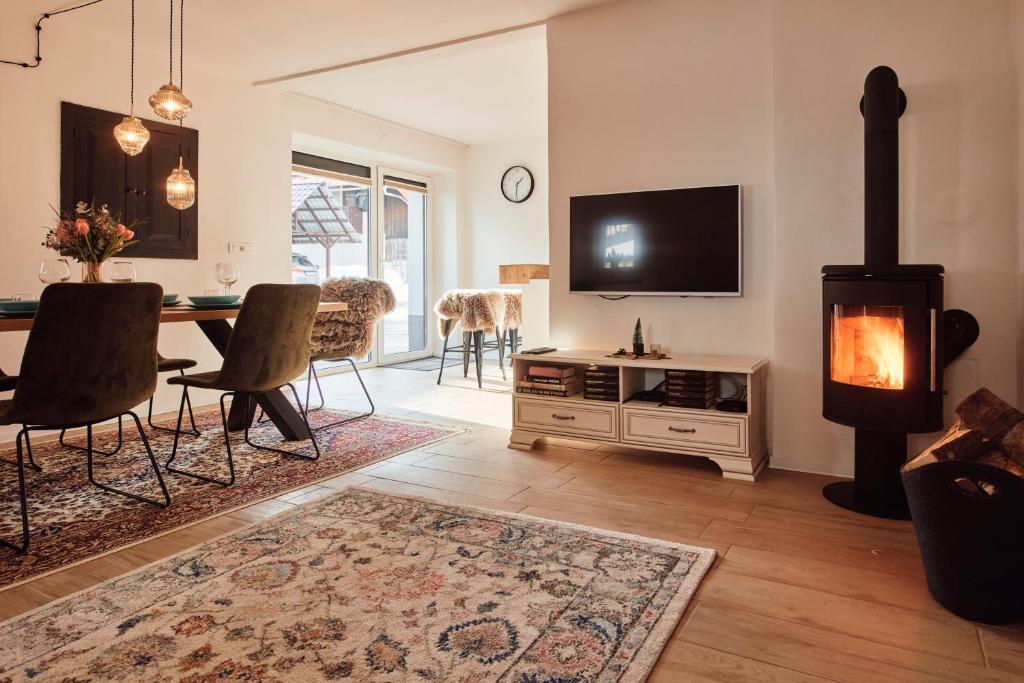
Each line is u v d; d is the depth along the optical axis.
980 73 2.68
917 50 2.79
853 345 2.59
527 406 3.51
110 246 3.12
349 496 2.71
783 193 3.08
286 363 3.15
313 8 3.68
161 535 2.33
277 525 2.38
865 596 1.88
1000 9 2.65
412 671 1.49
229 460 2.89
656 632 1.66
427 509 2.55
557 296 3.78
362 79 5.19
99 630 1.67
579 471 3.11
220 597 1.84
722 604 1.83
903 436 2.54
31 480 2.94
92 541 2.27
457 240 7.64
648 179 3.49
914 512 1.84
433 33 4.04
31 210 3.80
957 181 2.73
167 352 4.56
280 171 5.38
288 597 1.84
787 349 3.12
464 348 6.08
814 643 1.63
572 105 3.68
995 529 1.67
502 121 6.48
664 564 2.05
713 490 2.83
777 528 2.40
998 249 2.67
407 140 6.79
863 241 2.94
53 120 3.89
